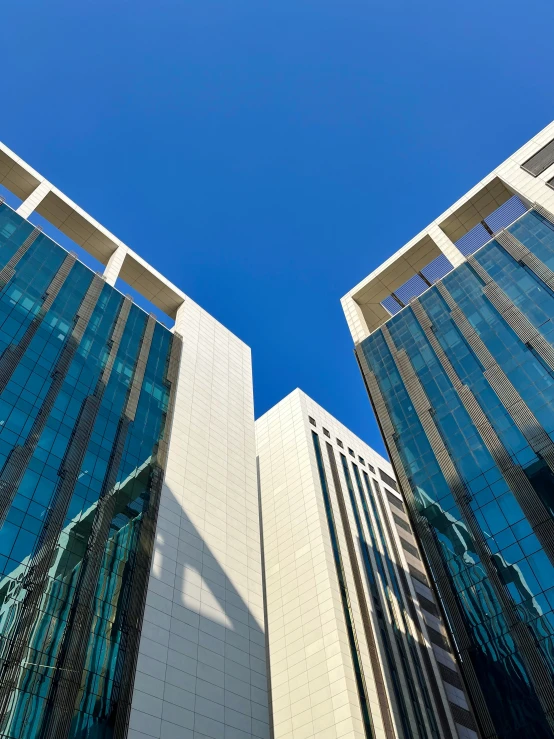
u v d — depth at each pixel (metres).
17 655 31.56
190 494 51.38
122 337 60.47
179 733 35.53
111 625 37.12
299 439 81.88
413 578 75.44
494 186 67.19
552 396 43.78
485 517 41.56
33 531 37.34
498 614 36.81
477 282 58.78
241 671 42.72
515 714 32.72
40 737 29.84
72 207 68.31
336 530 69.94
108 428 49.50
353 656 55.19
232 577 48.50
